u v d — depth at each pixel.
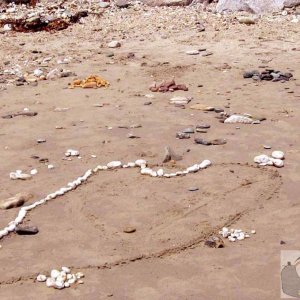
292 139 8.43
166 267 5.48
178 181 7.15
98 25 16.55
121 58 13.37
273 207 6.50
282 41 14.29
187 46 14.17
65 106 10.22
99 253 5.70
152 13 17.44
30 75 12.24
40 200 6.74
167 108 9.92
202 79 11.67
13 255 5.71
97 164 7.69
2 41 15.29
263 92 10.72
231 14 17.00
